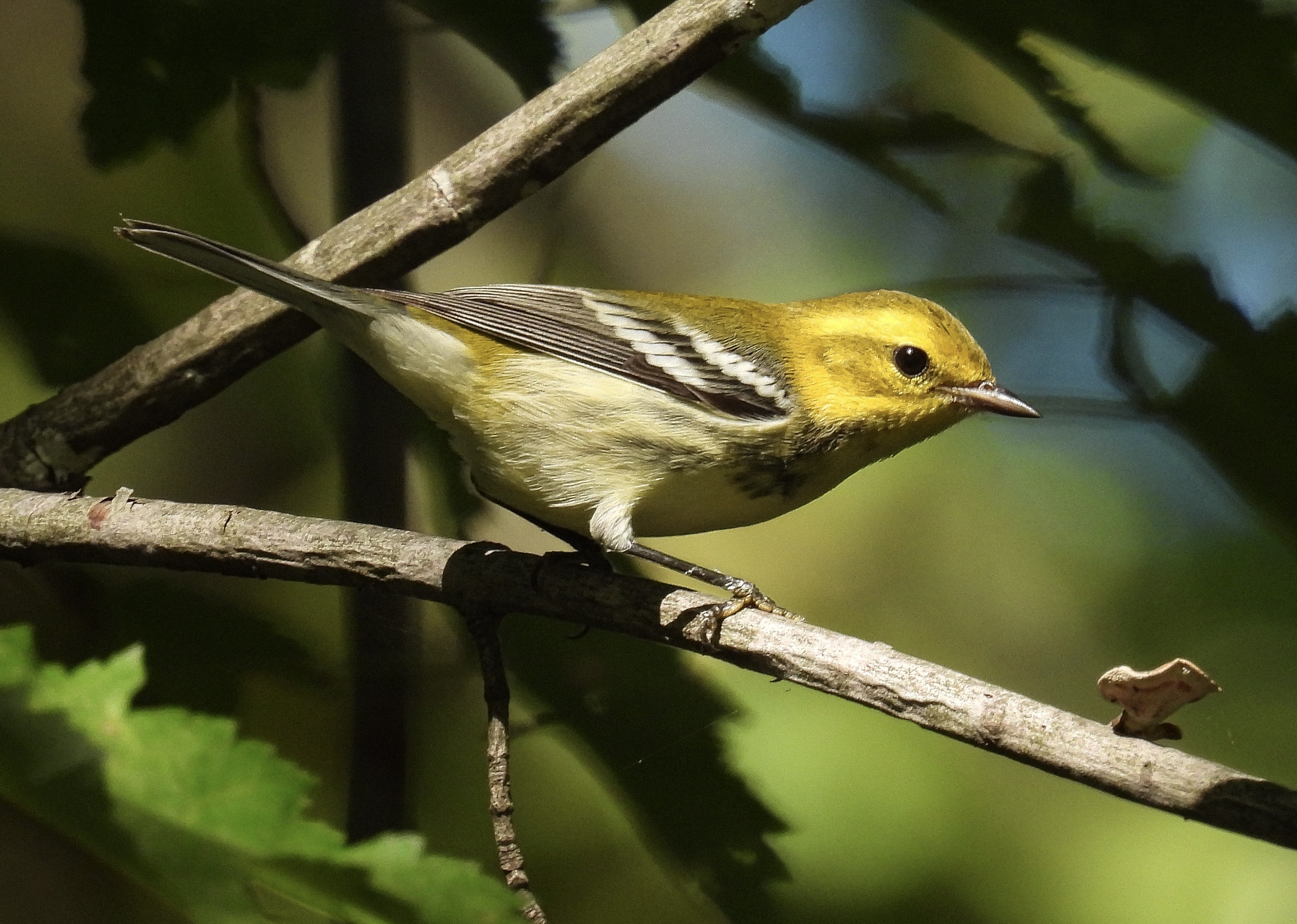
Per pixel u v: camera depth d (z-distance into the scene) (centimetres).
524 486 316
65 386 318
